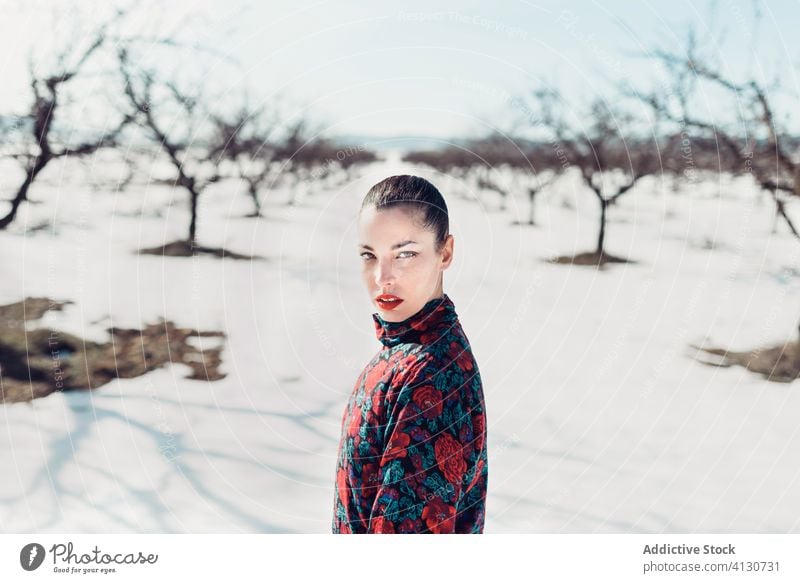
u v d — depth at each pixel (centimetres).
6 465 215
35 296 281
